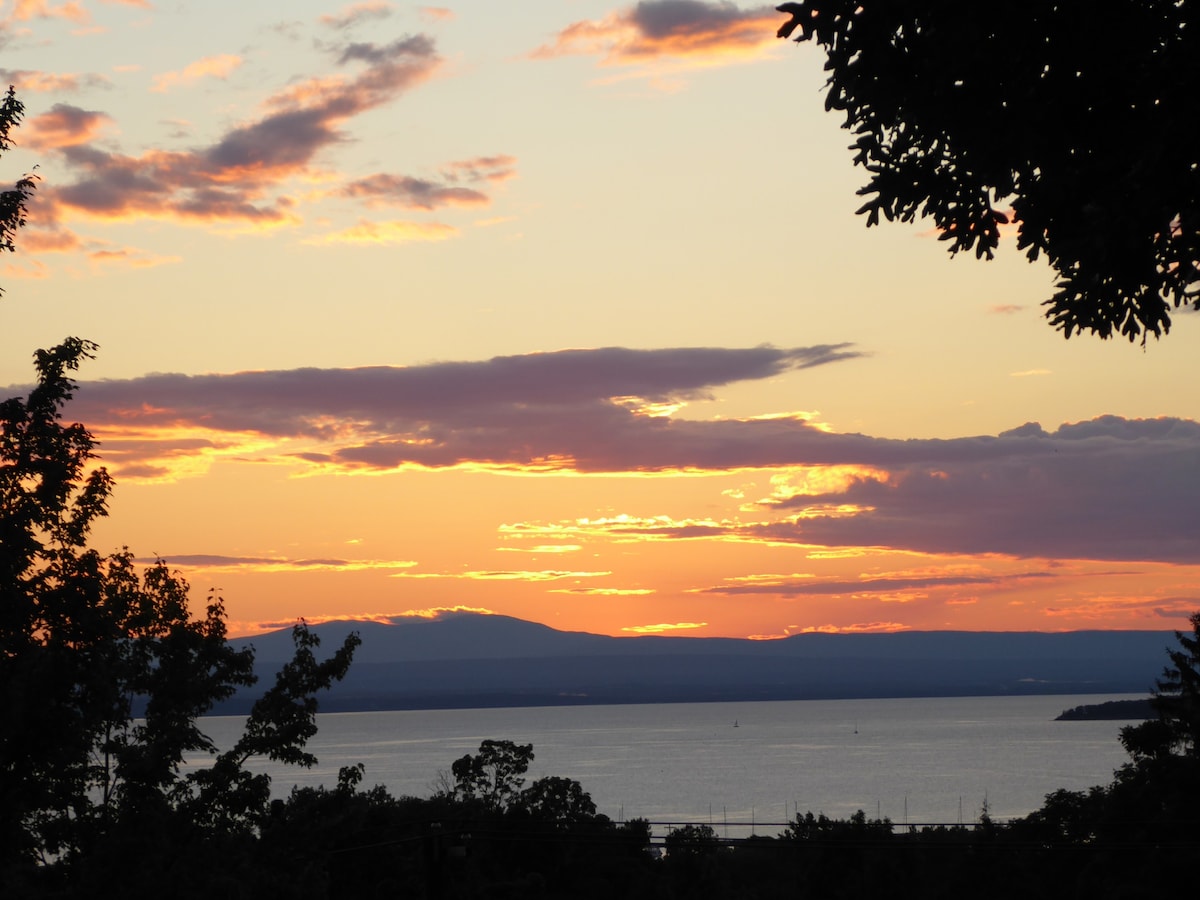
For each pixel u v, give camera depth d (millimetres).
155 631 31219
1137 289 13828
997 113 13398
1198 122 12539
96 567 24234
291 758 32344
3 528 22938
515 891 74250
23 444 23594
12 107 23703
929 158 14367
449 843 38906
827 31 13805
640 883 83562
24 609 22953
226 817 30828
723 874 94812
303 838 32188
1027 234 13852
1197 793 63094
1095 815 70688
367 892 65688
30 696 22500
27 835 23641
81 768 26797
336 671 33125
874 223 14688
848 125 14492
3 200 23672
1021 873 79812
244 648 33156
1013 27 13070
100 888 26312
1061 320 14266
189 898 27266
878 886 87188
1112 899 62156
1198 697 67438
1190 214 13555
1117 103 12938
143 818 27297
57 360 24094
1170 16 12828
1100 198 13117
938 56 13336
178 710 30234
